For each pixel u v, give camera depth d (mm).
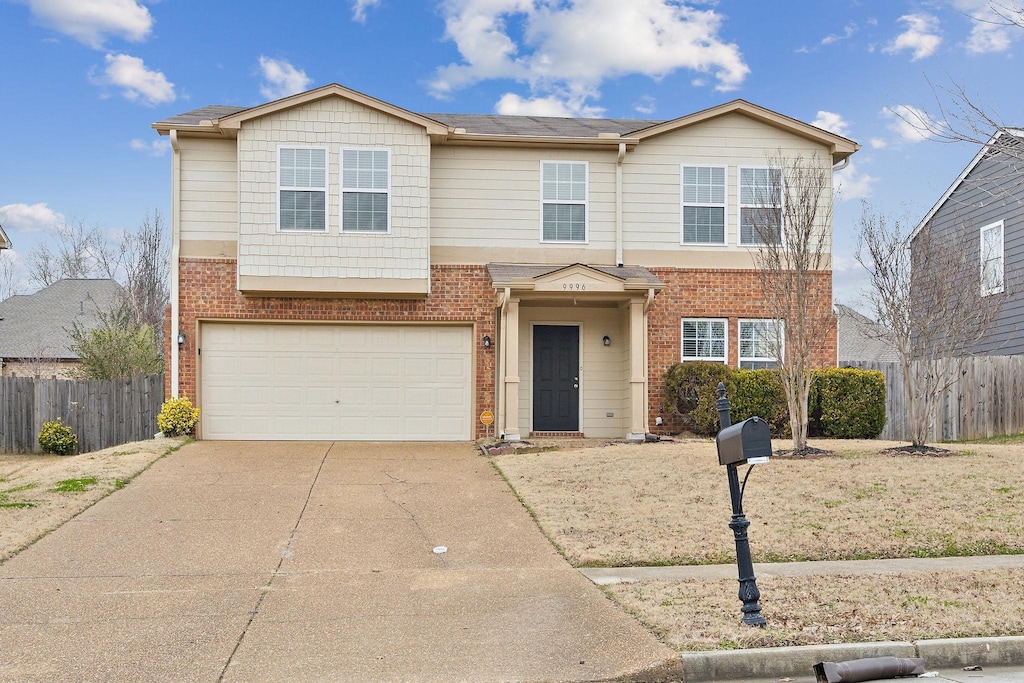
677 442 16969
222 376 18016
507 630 7297
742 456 7012
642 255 18844
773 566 9273
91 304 36031
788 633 6949
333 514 11695
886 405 19641
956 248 16297
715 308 18891
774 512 11109
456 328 18500
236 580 8883
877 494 11703
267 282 17438
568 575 8992
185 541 10383
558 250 18750
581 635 7125
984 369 20250
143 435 20219
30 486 12906
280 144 17562
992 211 23109
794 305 16547
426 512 11805
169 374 18109
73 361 32375
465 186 18641
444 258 18484
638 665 6430
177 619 7605
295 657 6684
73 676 6254
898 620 7266
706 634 6934
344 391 18234
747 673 6520
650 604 7762
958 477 12461
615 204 18859
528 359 18859
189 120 18203
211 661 6586
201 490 13055
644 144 18922
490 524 11195
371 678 6262
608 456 14867
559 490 12664
